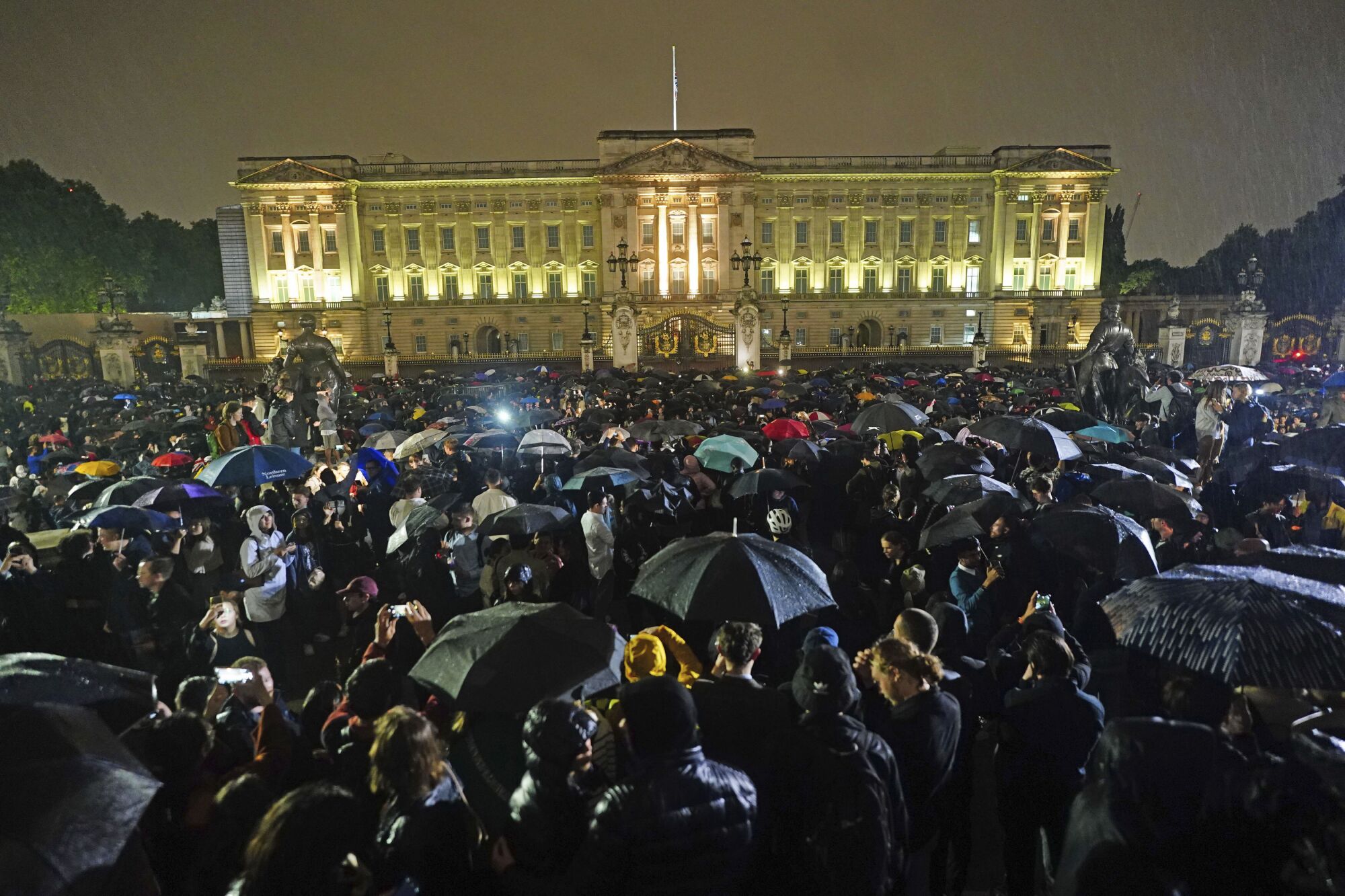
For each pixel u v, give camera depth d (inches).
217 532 483.2
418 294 3582.7
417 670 208.5
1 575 333.1
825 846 165.8
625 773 194.5
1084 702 210.1
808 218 3533.5
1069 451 477.1
